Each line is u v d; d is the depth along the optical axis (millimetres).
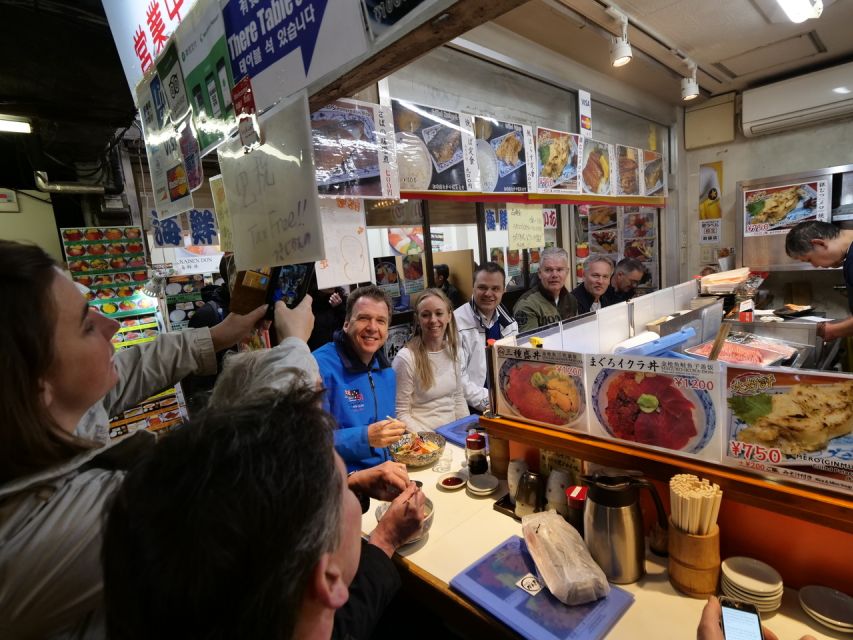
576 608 828
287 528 345
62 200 3244
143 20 1151
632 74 3506
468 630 884
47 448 494
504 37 2674
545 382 1156
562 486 1096
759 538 870
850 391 745
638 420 999
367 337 1700
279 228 818
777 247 3889
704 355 1730
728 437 885
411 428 1983
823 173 3582
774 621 772
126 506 350
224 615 323
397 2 560
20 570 448
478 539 1063
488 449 1474
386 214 2666
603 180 3436
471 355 2600
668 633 767
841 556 786
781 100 3766
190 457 353
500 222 3125
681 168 4578
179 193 1196
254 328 995
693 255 4703
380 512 1173
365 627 701
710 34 2967
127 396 956
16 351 474
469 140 2408
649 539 1014
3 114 2129
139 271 2547
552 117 3178
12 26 1865
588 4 2430
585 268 3176
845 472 765
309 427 411
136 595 330
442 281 3652
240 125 864
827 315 3982
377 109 1754
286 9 704
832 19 2838
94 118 2385
